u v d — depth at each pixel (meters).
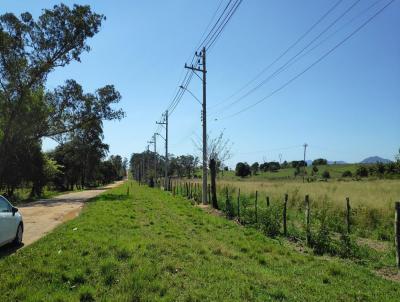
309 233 12.64
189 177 100.62
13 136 43.50
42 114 43.16
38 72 41.19
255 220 16.80
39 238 14.08
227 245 12.15
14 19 39.69
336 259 10.95
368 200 21.78
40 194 50.97
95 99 47.53
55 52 42.72
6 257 9.99
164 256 9.88
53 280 7.71
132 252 9.98
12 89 41.09
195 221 17.91
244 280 8.07
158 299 6.69
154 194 41.69
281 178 92.19
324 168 129.50
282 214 15.46
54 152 78.44
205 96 29.48
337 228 15.46
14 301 6.62
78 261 9.03
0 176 41.59
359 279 8.66
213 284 7.69
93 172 101.94
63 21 41.53
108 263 8.66
